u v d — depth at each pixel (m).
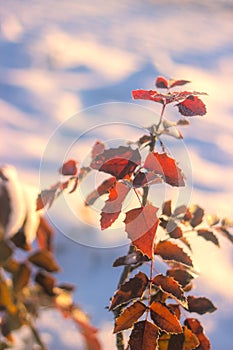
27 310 0.70
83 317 0.70
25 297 0.70
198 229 1.06
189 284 1.00
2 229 0.67
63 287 0.72
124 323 0.88
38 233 0.71
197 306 0.97
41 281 0.70
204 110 0.94
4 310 0.70
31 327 0.70
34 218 0.68
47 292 0.70
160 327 0.88
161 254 0.93
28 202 0.68
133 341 0.87
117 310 0.97
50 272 0.70
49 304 0.70
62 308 0.70
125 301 0.89
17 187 0.68
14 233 0.69
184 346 0.91
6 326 0.71
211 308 0.97
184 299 0.89
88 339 0.69
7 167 0.69
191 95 0.94
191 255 0.99
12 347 0.73
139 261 0.93
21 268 0.70
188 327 0.96
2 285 0.69
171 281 0.90
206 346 0.95
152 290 0.97
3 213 0.67
